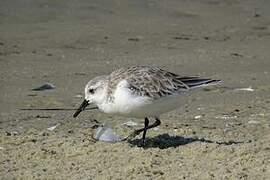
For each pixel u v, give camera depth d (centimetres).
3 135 1230
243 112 1435
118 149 1129
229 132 1273
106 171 1032
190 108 1466
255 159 1067
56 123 1347
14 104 1484
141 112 1116
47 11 2283
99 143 1167
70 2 2381
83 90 1606
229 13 2464
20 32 2098
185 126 1316
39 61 1864
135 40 2114
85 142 1172
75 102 1509
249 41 2189
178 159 1080
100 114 1420
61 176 1017
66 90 1605
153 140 1203
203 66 1858
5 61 1847
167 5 2475
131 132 1248
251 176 1002
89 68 1808
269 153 1095
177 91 1114
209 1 2569
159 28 2242
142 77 1105
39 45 2006
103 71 1777
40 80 1684
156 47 2056
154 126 1167
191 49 2055
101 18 2280
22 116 1395
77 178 1006
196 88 1133
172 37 2170
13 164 1073
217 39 2189
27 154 1115
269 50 2086
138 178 1002
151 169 1037
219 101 1525
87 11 2322
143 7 2431
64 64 1845
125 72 1120
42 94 1567
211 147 1127
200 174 1012
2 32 2084
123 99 1095
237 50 2067
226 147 1126
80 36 2105
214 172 1018
